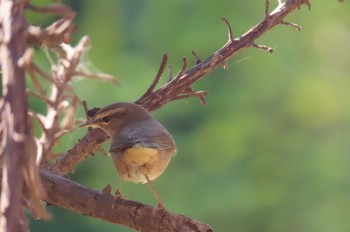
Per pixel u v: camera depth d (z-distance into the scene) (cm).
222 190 1691
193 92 606
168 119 1722
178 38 1789
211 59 595
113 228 1614
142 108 623
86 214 484
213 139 1728
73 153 581
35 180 280
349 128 1775
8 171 260
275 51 1784
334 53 1844
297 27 596
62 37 287
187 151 1712
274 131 1755
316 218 1645
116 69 1822
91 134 591
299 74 1792
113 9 1936
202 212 1677
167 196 1677
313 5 1844
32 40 286
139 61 1817
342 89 1812
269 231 1691
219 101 1747
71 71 371
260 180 1722
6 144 262
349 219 1628
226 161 1716
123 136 591
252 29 597
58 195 482
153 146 574
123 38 1912
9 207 258
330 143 1761
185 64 583
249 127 1739
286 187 1703
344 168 1692
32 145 276
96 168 1683
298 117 1781
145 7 1898
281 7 599
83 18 1967
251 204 1678
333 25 1853
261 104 1770
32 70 274
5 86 268
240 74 1770
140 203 478
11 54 271
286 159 1744
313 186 1684
